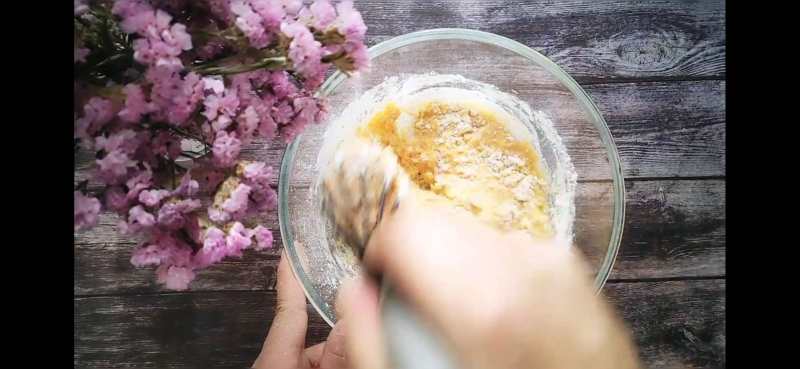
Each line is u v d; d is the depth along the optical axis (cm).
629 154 64
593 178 61
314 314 64
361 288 55
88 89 46
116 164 46
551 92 61
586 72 64
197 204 47
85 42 47
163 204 47
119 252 63
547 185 62
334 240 59
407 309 51
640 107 64
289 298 62
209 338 63
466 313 49
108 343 63
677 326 64
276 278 63
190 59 48
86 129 46
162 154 48
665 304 64
